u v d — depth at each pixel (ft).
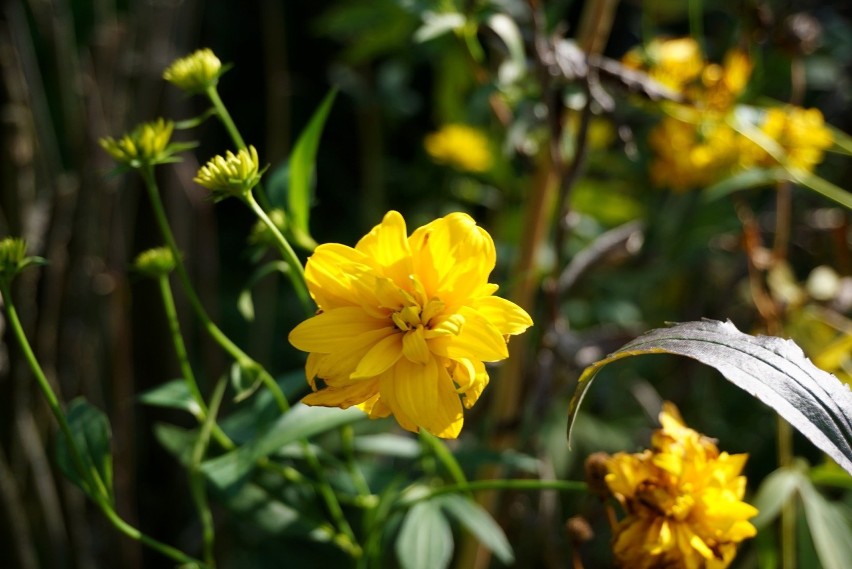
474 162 3.85
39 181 2.94
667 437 2.31
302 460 2.79
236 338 5.27
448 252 2.15
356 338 2.14
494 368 3.09
